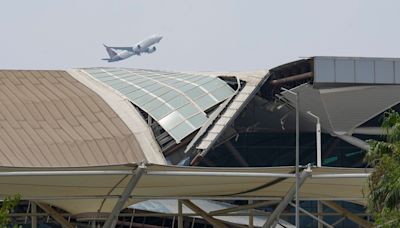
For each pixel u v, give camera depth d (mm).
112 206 171500
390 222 121938
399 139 124250
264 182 153500
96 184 149250
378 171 124312
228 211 181750
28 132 198500
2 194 154000
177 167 143750
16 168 138875
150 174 142875
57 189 152125
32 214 182375
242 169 145625
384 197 122562
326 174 147250
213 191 162125
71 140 198500
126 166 141625
